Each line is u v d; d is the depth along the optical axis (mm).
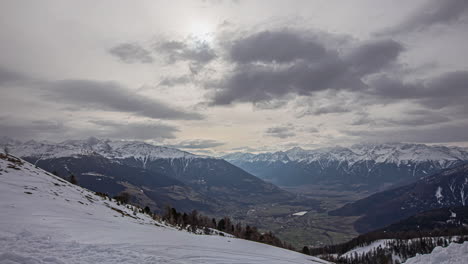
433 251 26297
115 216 46750
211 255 24438
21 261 14109
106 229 28484
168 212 123500
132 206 85188
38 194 39406
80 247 18688
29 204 31797
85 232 25031
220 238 37375
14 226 21781
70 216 31688
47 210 31453
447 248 25797
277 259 29328
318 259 39156
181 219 124375
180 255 22266
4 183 39812
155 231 34969
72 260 15609
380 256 188750
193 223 136000
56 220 27484
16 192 36062
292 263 28703
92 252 17812
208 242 31922
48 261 14797
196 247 27062
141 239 26375
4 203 29500
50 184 50875
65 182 64375
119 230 29500
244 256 27156
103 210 48875
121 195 104312
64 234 22375
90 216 36344
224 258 24250
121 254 18359
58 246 18109
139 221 53969
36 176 53125
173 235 33406
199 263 20781
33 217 26516
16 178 45812
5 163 52812
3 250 15422
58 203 38062
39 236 19766
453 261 23875
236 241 37375
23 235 19406
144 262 17500
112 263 16156
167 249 23641
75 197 49531
